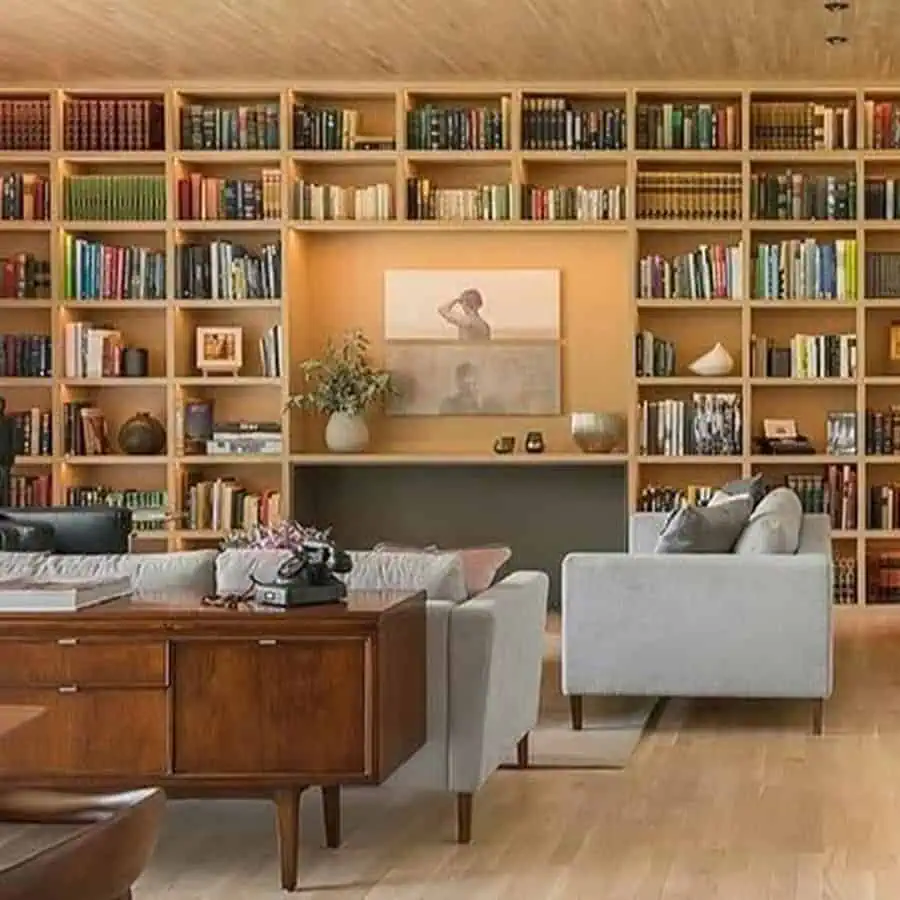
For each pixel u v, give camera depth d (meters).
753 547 5.77
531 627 4.80
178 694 3.74
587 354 8.87
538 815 4.41
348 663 3.70
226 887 3.74
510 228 8.57
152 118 8.55
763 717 5.88
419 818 4.39
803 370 8.52
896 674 6.72
